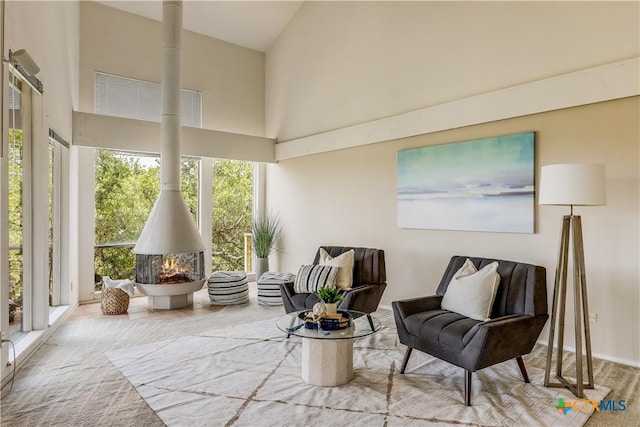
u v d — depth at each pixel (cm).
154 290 495
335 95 587
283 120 683
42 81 373
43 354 350
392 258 511
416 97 483
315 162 620
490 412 251
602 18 344
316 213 618
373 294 411
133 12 590
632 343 329
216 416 246
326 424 237
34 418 244
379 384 289
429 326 290
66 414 249
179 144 504
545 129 378
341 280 428
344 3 572
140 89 598
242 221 712
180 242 484
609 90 336
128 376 304
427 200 468
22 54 276
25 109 370
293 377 301
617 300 337
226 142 640
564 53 366
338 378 286
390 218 513
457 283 320
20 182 362
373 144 533
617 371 316
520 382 294
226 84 680
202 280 528
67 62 475
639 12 325
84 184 545
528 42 389
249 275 713
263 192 723
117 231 579
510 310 303
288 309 426
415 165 480
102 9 564
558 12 370
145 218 604
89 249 548
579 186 264
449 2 452
